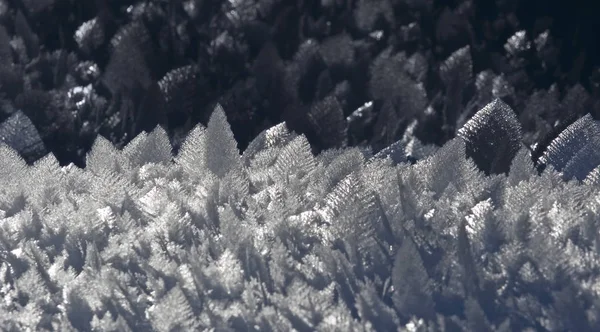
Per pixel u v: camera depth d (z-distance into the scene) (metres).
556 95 1.05
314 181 0.92
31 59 1.06
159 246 0.89
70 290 0.87
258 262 0.88
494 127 0.94
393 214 0.89
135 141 0.95
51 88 1.06
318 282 0.87
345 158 0.91
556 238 0.88
